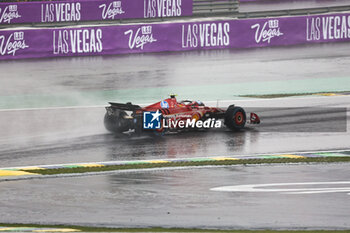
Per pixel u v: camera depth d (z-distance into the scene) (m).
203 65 80.00
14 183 34.53
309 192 32.47
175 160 40.38
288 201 30.75
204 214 28.53
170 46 87.81
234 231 25.48
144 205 30.05
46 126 51.50
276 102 61.31
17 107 59.41
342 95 64.69
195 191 32.75
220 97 64.06
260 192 32.53
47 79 72.62
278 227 26.44
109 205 30.03
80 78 73.12
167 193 32.34
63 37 84.31
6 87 68.94
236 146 44.53
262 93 66.25
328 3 116.81
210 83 71.25
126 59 83.19
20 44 83.06
